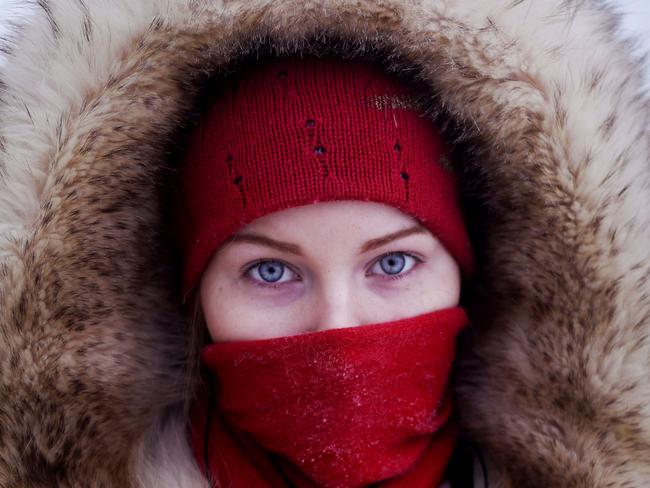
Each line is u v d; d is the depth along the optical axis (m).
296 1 0.93
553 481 1.03
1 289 0.91
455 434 1.16
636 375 0.97
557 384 1.03
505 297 1.10
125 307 1.03
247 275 1.04
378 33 0.95
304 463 1.03
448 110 1.01
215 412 1.13
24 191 0.93
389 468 1.03
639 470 0.98
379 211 0.98
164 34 0.94
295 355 1.00
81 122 0.94
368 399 1.01
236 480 1.07
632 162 0.99
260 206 0.97
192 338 1.11
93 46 0.96
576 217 0.97
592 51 1.01
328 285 1.00
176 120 1.01
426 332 1.04
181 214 1.08
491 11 0.96
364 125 0.99
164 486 1.02
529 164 0.99
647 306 0.97
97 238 0.98
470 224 1.14
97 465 0.96
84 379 0.96
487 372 1.13
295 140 0.97
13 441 0.91
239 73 1.02
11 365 0.91
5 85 1.00
